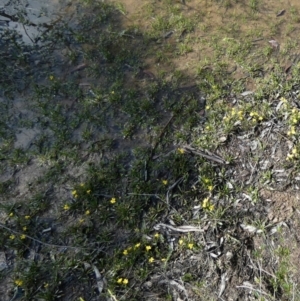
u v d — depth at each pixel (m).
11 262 0.99
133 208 1.05
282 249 0.97
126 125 1.22
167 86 1.31
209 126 1.19
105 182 1.11
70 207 1.06
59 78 1.34
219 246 0.98
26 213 1.07
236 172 1.11
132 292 0.92
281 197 1.06
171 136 1.20
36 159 1.17
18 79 1.34
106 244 1.00
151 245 0.99
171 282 0.93
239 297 0.91
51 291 0.93
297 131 1.16
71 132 1.22
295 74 1.31
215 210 1.04
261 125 1.19
